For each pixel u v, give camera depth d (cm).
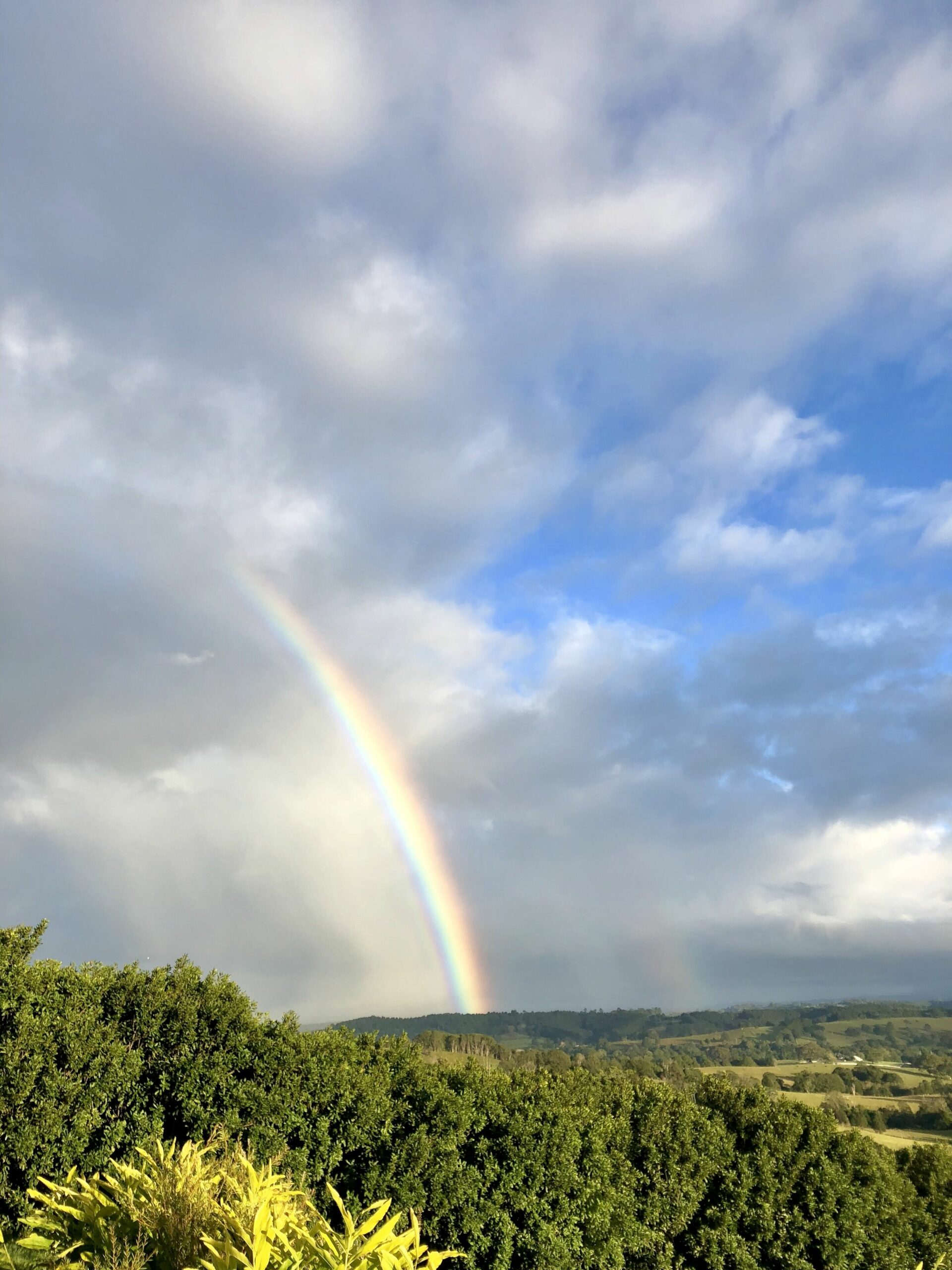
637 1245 1555
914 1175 2381
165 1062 1167
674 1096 1877
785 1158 1920
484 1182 1353
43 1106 964
